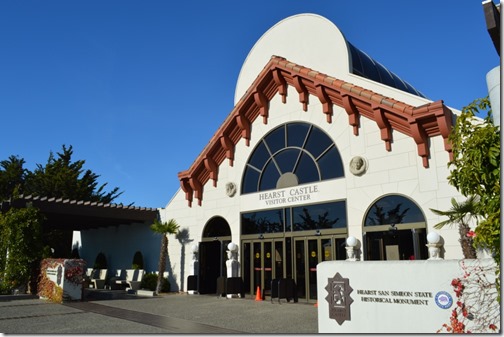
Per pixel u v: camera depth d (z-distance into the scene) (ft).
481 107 19.99
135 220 69.87
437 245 36.27
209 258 60.64
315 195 48.47
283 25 59.88
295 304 45.57
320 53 54.13
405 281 22.18
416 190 40.37
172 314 38.63
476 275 19.97
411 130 40.45
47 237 112.16
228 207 58.23
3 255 53.52
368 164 44.42
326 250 46.34
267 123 55.88
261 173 55.16
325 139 49.08
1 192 128.36
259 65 62.49
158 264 67.72
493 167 17.88
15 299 49.98
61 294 47.83
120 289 71.15
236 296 53.36
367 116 45.39
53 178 128.98
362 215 43.83
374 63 59.47
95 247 88.38
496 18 20.57
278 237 51.31
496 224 16.81
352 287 24.13
